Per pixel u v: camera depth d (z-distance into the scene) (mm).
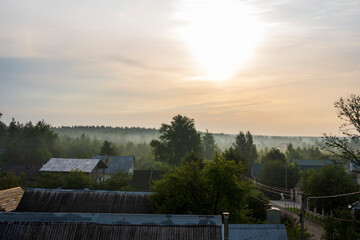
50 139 121125
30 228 17562
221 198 26422
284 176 65125
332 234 25500
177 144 70000
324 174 41000
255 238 20188
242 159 52969
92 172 58500
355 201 38406
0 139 133500
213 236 17594
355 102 29406
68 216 18797
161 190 27031
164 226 18000
